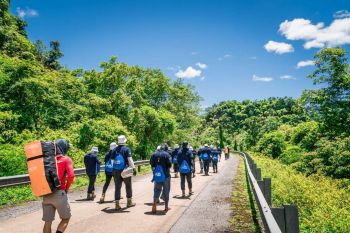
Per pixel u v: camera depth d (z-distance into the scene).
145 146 42.03
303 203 10.98
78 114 35.19
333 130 33.75
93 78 43.19
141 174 23.09
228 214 8.65
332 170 28.11
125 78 43.94
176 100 52.31
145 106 41.28
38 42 63.69
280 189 12.38
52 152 5.16
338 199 12.41
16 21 58.06
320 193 12.91
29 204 10.96
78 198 11.98
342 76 32.53
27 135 26.72
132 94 42.62
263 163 29.48
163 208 9.66
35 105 31.91
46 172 4.99
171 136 48.75
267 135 65.12
